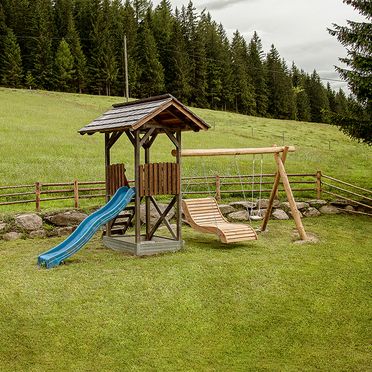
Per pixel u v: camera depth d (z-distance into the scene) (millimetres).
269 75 106625
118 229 14828
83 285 10328
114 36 94875
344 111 20969
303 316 9492
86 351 7902
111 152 28797
